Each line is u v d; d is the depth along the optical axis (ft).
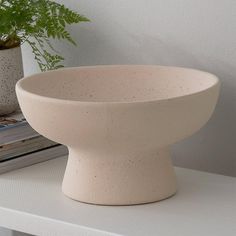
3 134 4.23
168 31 4.43
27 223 3.67
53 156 4.53
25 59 5.14
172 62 4.46
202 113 3.57
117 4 4.59
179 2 4.35
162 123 3.41
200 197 3.84
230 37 4.20
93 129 3.39
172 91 4.13
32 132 4.39
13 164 4.29
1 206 3.76
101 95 4.23
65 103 3.38
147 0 4.47
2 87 4.54
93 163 3.71
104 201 3.72
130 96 4.22
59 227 3.55
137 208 3.69
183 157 4.56
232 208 3.69
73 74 4.18
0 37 4.66
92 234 3.45
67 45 4.87
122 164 3.69
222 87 4.29
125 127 3.36
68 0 4.80
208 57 4.31
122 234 3.38
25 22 4.50
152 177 3.75
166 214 3.61
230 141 4.33
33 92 3.96
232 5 4.16
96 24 4.71
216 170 4.43
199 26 4.31
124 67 4.23
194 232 3.41
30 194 3.92
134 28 4.56
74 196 3.81
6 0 4.58
